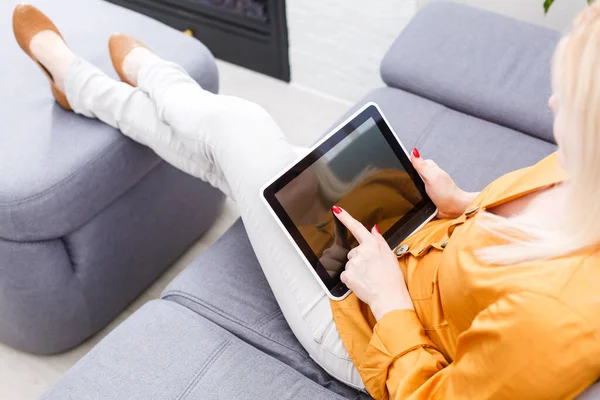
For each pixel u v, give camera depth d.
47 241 1.43
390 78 1.69
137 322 1.22
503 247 0.82
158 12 2.58
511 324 0.75
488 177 1.44
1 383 1.60
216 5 2.42
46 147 1.45
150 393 1.09
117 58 1.56
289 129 2.28
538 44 1.63
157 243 1.71
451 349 0.97
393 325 0.97
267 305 1.25
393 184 1.20
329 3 2.11
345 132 1.19
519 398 0.76
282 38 2.33
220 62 2.56
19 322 1.53
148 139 1.45
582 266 0.73
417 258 1.08
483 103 1.57
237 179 1.24
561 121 0.72
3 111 1.53
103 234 1.53
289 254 1.16
